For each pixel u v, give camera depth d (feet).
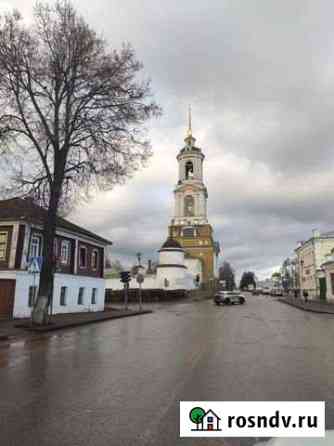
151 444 14.17
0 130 57.06
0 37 57.06
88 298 97.19
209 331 51.39
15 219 72.18
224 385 22.25
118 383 22.88
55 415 17.21
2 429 15.61
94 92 61.05
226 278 457.68
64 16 60.49
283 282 341.82
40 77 59.67
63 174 60.49
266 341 41.11
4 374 25.53
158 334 48.85
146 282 205.46
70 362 29.71
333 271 128.88
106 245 110.22
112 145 61.98
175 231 303.48
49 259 58.44
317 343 39.60
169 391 21.03
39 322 55.67
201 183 311.06
